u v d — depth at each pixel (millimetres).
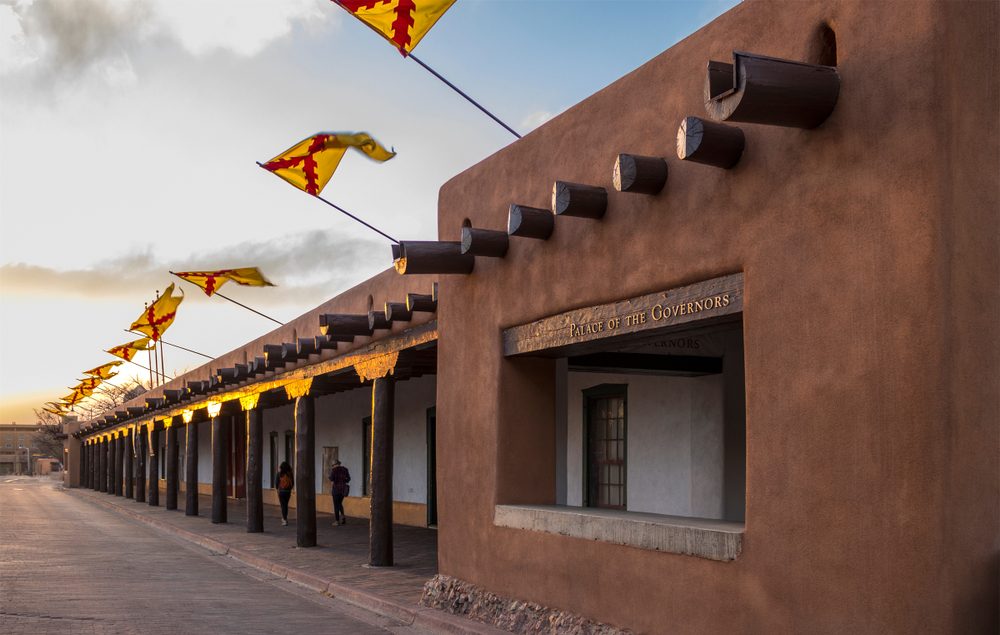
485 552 10008
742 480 13344
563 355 9836
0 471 167875
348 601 12109
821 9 6043
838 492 5770
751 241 6551
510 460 9906
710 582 6770
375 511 14648
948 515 5156
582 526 8344
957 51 5324
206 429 45219
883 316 5539
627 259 7898
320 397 29594
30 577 14109
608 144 8305
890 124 5531
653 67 7734
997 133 5496
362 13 9578
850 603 5652
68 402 63844
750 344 6516
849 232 5773
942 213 5258
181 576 14688
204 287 21109
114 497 44812
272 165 13039
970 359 5297
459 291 10906
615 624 7828
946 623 5117
